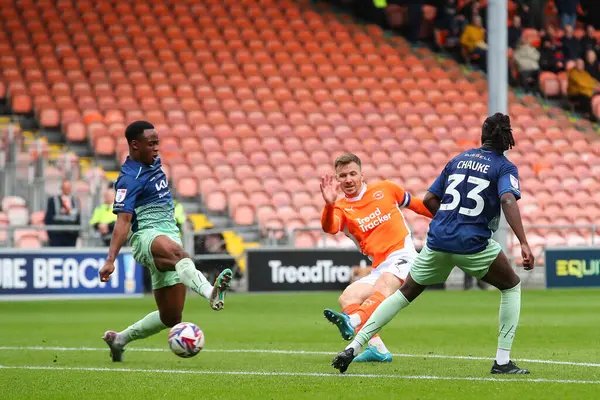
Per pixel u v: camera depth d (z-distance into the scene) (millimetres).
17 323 47438
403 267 28359
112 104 92875
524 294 69688
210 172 87312
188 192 84375
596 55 114188
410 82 107438
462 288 77188
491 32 72188
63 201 68500
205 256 74125
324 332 41500
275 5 115938
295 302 62594
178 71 100562
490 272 24469
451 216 24328
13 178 78938
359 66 108500
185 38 106375
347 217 29203
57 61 98250
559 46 112875
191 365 28438
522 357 30188
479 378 24234
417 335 39438
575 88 108750
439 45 116688
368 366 27641
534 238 84750
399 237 28875
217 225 82438
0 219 75375
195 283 26062
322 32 112875
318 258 72750
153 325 28641
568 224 86375
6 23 101562
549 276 76750
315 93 102875
